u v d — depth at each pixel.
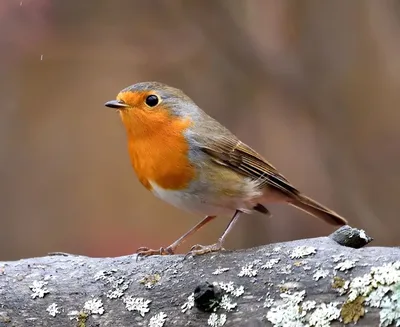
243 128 12.16
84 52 11.52
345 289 5.01
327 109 12.02
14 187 12.96
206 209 7.09
